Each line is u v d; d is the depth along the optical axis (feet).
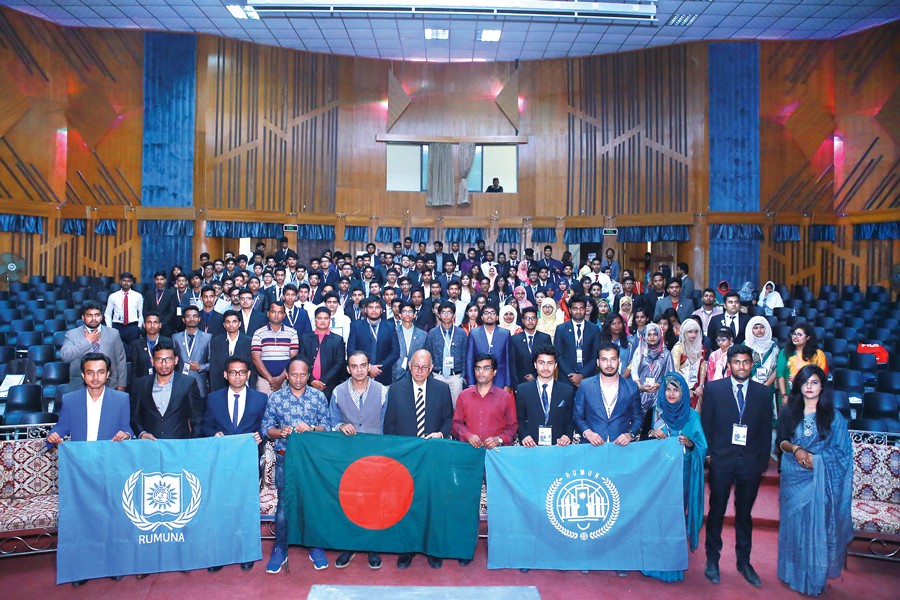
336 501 17.15
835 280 54.44
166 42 53.83
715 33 53.31
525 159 61.16
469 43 56.44
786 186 54.70
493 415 17.84
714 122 54.70
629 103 58.13
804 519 15.98
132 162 53.72
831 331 38.81
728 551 18.53
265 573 16.92
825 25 51.42
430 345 24.43
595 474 16.80
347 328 27.99
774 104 54.75
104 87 53.31
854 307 46.21
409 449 17.19
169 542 16.51
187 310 24.52
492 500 16.81
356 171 60.59
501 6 42.86
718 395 16.70
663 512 16.67
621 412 17.37
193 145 54.03
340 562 17.30
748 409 16.44
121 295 31.65
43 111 51.72
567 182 60.13
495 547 16.71
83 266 53.42
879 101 52.24
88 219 53.21
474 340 24.03
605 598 15.85
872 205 52.75
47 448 18.95
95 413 17.33
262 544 18.79
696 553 18.47
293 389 17.62
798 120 54.65
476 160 62.13
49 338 35.12
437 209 61.36
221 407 17.63
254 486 17.03
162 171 53.83
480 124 61.62
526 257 46.32
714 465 16.65
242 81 55.83
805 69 54.75
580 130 59.88
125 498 16.34
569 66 60.23
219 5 48.55
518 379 24.12
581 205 59.82
